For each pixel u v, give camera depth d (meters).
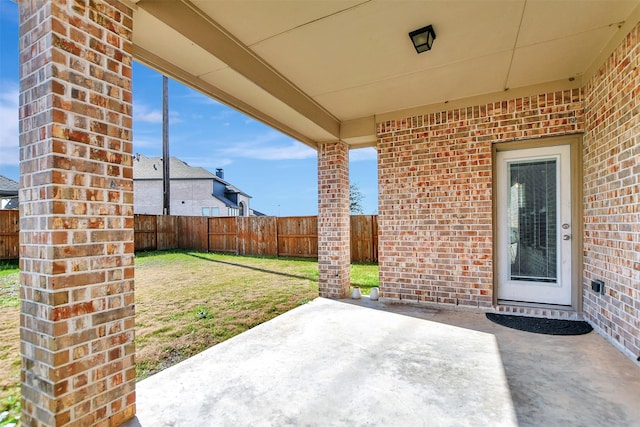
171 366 2.84
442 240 4.34
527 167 4.07
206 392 2.26
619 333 2.88
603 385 2.29
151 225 11.99
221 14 2.49
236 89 3.23
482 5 2.42
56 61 1.63
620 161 2.83
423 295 4.45
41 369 1.66
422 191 4.46
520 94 3.91
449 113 4.29
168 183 13.69
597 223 3.30
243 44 2.91
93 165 1.78
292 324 3.70
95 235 1.78
